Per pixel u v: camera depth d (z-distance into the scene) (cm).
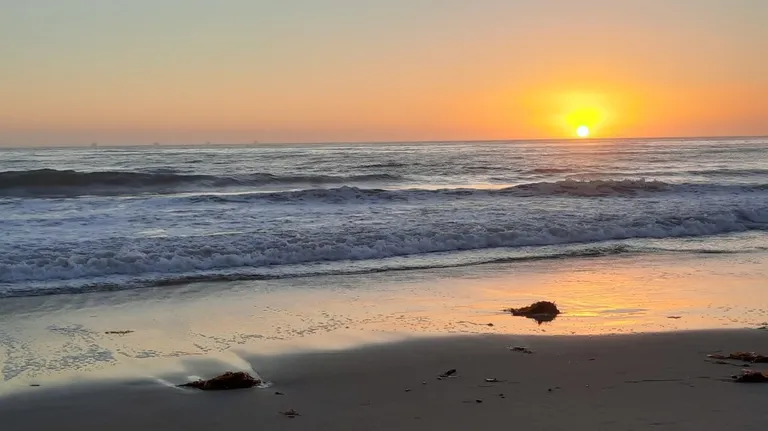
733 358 620
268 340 691
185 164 4028
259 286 959
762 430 440
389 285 970
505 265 1127
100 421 476
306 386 548
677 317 790
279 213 1623
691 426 447
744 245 1348
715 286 965
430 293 920
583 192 2097
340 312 813
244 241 1210
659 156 5506
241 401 512
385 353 645
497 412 480
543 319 780
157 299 876
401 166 3912
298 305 848
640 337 698
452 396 519
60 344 673
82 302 854
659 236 1451
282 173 3297
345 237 1267
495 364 607
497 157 5278
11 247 1116
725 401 497
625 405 491
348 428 454
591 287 959
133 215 1558
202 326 746
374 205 1797
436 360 621
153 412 491
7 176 2300
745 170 3497
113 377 573
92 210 1641
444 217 1554
